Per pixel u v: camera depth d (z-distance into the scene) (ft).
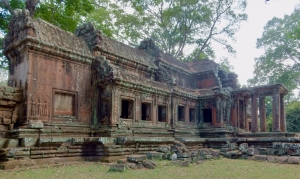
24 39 44.11
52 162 40.34
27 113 43.09
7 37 50.08
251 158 52.42
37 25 47.67
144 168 36.63
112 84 52.44
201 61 93.30
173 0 112.98
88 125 52.26
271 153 55.42
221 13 113.50
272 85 73.56
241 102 85.05
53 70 48.11
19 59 47.34
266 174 33.19
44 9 73.87
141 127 58.59
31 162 37.76
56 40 49.42
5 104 42.22
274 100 73.46
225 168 38.58
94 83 54.49
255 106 77.05
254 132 75.15
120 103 54.39
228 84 89.61
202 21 113.60
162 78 71.97
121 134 51.98
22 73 45.60
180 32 117.91
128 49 68.08
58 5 77.15
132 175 30.81
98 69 54.08
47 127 45.24
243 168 38.96
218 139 67.92
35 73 45.19
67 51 49.83
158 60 73.77
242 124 83.51
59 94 49.08
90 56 54.08
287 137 64.08
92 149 46.14
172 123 68.08
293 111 117.50
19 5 69.31
